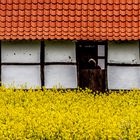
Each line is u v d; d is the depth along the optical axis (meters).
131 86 37.56
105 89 37.31
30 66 37.31
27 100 33.97
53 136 29.14
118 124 29.75
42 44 37.34
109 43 37.56
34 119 30.38
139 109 32.53
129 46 37.62
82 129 29.33
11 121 30.41
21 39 37.03
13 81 37.22
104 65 37.59
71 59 37.41
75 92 36.00
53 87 36.06
